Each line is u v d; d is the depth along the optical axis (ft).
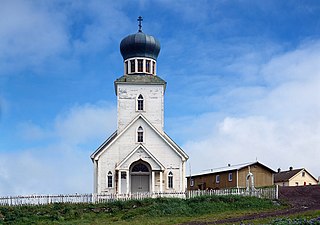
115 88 210.59
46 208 157.17
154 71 211.82
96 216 153.79
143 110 200.95
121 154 191.42
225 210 155.53
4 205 158.61
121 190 187.42
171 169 191.42
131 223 134.82
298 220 113.91
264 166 260.21
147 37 209.97
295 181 321.73
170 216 147.64
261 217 133.08
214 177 276.62
